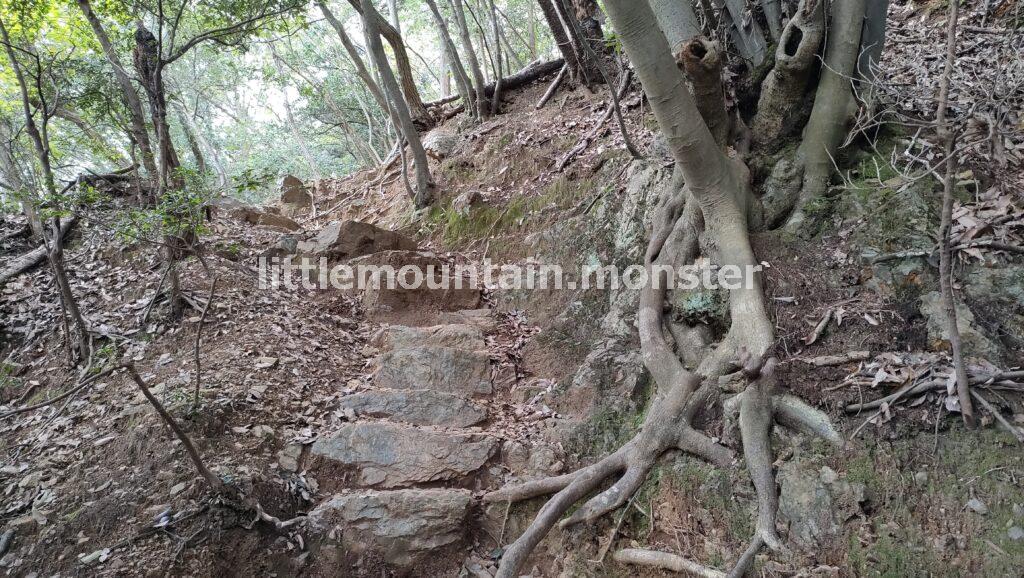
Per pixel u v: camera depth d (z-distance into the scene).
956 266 3.49
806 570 2.84
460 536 3.49
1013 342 3.16
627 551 3.29
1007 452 2.81
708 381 3.68
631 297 4.66
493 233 6.37
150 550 3.02
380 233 5.89
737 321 3.74
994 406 2.91
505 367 4.71
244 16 6.12
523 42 12.97
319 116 14.38
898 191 3.89
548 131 7.10
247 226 6.53
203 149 15.43
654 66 3.55
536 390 4.48
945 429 2.98
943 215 2.88
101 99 4.98
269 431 3.67
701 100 4.28
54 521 3.12
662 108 3.71
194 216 4.18
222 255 5.41
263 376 4.02
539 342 4.92
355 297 5.38
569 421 4.12
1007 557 2.57
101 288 4.85
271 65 14.02
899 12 6.38
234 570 3.09
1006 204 3.60
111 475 3.31
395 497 3.48
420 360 4.54
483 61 12.24
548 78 8.29
